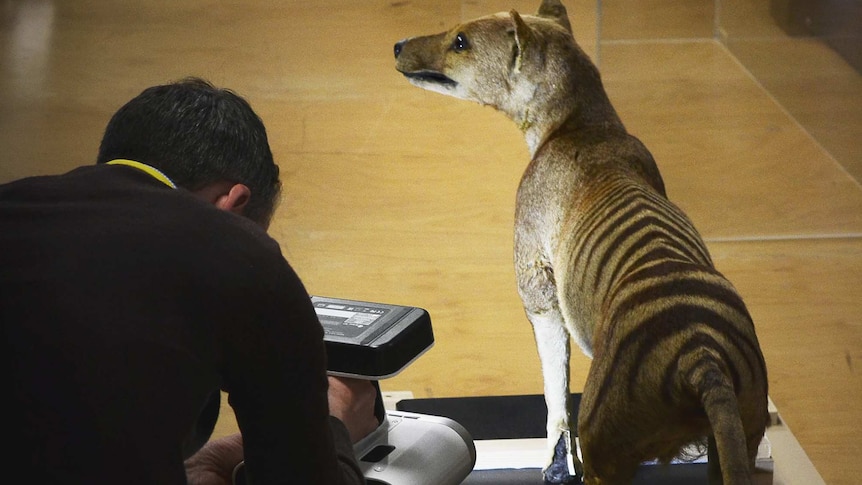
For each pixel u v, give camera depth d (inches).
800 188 187.6
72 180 75.0
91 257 69.4
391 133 260.2
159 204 72.6
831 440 143.2
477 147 254.1
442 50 131.6
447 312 194.4
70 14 326.6
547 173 123.9
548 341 126.4
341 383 88.7
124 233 70.3
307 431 73.8
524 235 125.5
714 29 190.4
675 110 192.4
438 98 277.3
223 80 285.9
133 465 66.8
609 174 118.7
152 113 80.7
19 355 67.4
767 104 191.0
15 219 72.2
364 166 245.8
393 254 212.7
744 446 80.8
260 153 83.2
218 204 81.5
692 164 191.0
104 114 267.9
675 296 94.0
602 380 95.7
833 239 183.3
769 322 167.0
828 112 187.8
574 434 127.3
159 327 68.1
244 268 70.5
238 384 72.7
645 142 193.6
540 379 176.2
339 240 217.6
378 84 284.4
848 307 169.3
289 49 303.9
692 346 88.9
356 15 325.4
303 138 257.8
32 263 69.6
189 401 69.0
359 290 201.0
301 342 72.4
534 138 129.6
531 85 127.3
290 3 334.6
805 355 159.5
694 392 87.3
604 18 192.2
